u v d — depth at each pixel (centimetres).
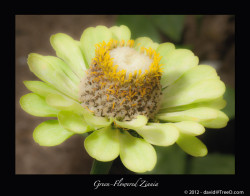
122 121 22
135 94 22
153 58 22
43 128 21
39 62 22
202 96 22
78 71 23
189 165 26
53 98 21
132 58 22
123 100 22
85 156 29
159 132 21
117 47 22
